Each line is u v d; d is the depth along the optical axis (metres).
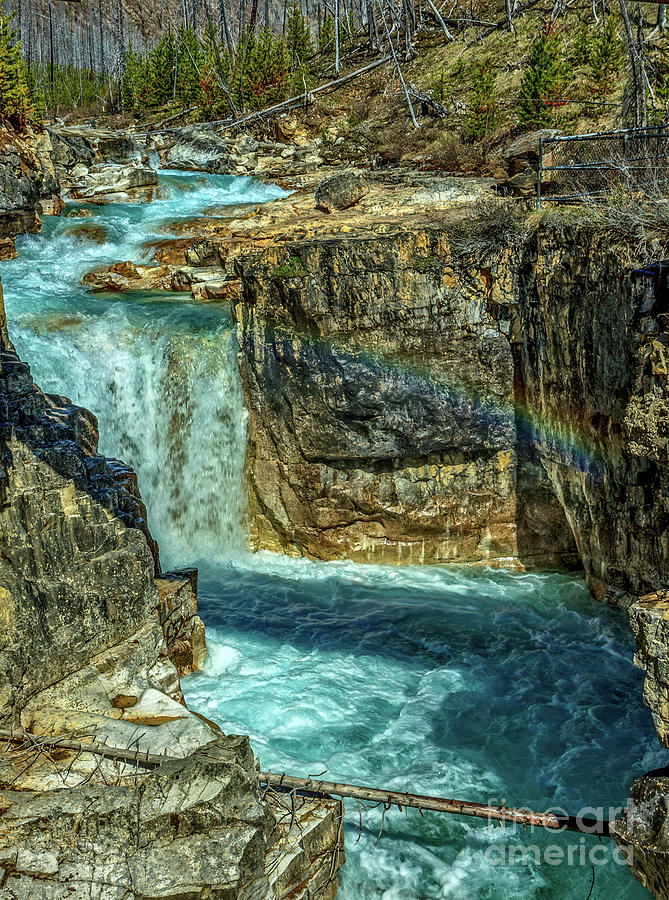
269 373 16.17
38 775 7.98
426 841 9.49
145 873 7.02
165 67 50.75
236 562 17.38
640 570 13.25
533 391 15.23
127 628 10.07
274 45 46.97
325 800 8.57
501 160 25.67
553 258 13.75
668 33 27.41
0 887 6.84
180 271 20.61
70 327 17.25
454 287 15.17
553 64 28.08
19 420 9.43
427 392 15.69
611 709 12.05
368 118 38.75
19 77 27.23
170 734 8.62
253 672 12.88
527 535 16.53
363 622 14.69
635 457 12.23
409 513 16.67
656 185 12.66
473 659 13.45
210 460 17.23
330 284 15.22
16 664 8.74
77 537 9.63
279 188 32.19
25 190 23.81
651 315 11.26
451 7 47.62
